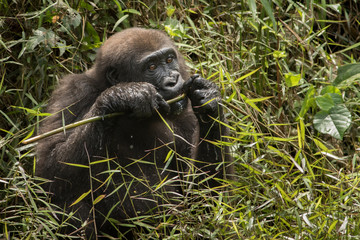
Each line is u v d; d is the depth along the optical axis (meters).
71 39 12.17
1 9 11.95
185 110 9.90
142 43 9.63
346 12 14.15
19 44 12.00
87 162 9.10
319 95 11.46
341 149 12.11
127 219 8.95
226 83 11.49
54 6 11.44
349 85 11.88
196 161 9.56
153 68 9.53
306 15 12.83
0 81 11.62
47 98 11.82
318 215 8.95
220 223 8.97
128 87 8.80
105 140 9.03
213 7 13.34
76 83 9.93
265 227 9.31
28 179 9.73
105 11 12.71
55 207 9.53
